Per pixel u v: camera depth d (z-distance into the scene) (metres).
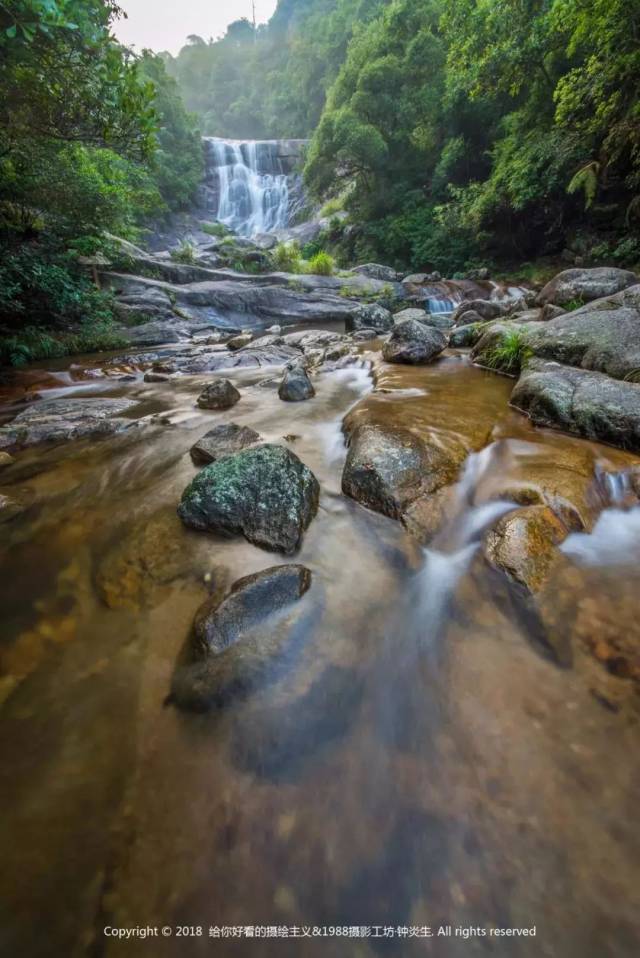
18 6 4.46
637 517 2.77
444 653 1.93
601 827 1.29
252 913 1.16
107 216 12.55
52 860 1.27
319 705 1.71
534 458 3.29
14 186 9.43
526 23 14.66
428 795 1.41
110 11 5.65
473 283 17.91
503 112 20.28
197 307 16.14
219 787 1.44
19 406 6.66
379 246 25.53
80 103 6.10
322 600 2.22
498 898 1.17
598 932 1.09
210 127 69.38
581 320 5.57
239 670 1.80
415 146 24.48
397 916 1.15
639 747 1.49
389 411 4.39
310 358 7.86
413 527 2.74
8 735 1.63
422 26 23.44
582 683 1.72
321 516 2.93
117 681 1.84
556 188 15.73
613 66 11.30
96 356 10.81
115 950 1.09
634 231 13.77
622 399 3.60
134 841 1.30
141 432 4.91
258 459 2.90
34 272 10.02
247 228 39.69
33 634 2.13
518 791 1.40
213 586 2.37
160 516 3.05
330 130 24.08
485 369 6.17
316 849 1.28
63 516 3.21
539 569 2.23
